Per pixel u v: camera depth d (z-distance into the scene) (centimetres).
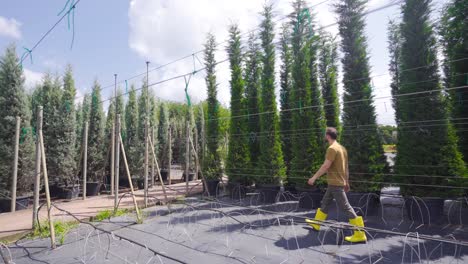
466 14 463
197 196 753
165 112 1327
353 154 520
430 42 455
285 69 748
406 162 459
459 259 302
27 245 388
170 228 445
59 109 859
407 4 468
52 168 822
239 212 536
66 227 448
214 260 314
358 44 536
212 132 810
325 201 399
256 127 758
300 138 605
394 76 731
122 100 1126
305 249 341
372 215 494
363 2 535
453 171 426
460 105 515
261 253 332
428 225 425
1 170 639
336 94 699
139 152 1001
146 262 316
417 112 450
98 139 976
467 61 500
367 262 301
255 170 698
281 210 559
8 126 664
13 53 705
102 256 338
